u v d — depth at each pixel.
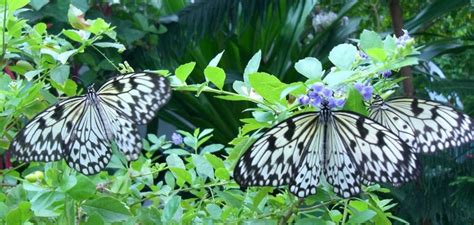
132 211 0.73
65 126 0.61
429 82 1.64
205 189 0.76
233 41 1.78
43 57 0.79
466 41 1.78
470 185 1.45
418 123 0.63
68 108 0.62
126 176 0.72
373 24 2.03
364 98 0.62
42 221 0.66
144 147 0.90
